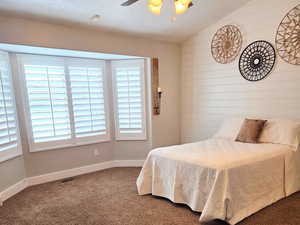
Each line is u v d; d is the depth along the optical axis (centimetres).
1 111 291
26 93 329
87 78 387
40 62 339
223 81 388
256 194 240
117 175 374
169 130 446
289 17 303
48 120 350
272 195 257
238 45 362
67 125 368
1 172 287
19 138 322
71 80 370
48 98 347
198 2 316
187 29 393
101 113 405
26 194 304
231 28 368
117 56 380
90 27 329
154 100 414
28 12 268
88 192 306
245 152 256
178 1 188
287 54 309
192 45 429
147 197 286
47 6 265
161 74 423
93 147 401
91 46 337
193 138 447
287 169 270
